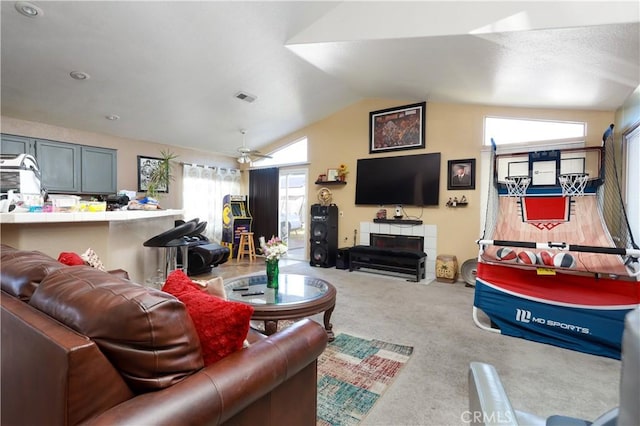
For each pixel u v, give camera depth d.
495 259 3.01
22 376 0.90
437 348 2.55
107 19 2.92
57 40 3.11
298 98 5.37
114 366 0.81
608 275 2.67
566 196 3.34
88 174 4.92
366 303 3.74
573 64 2.79
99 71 3.71
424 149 5.40
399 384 2.03
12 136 4.22
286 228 7.23
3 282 1.19
